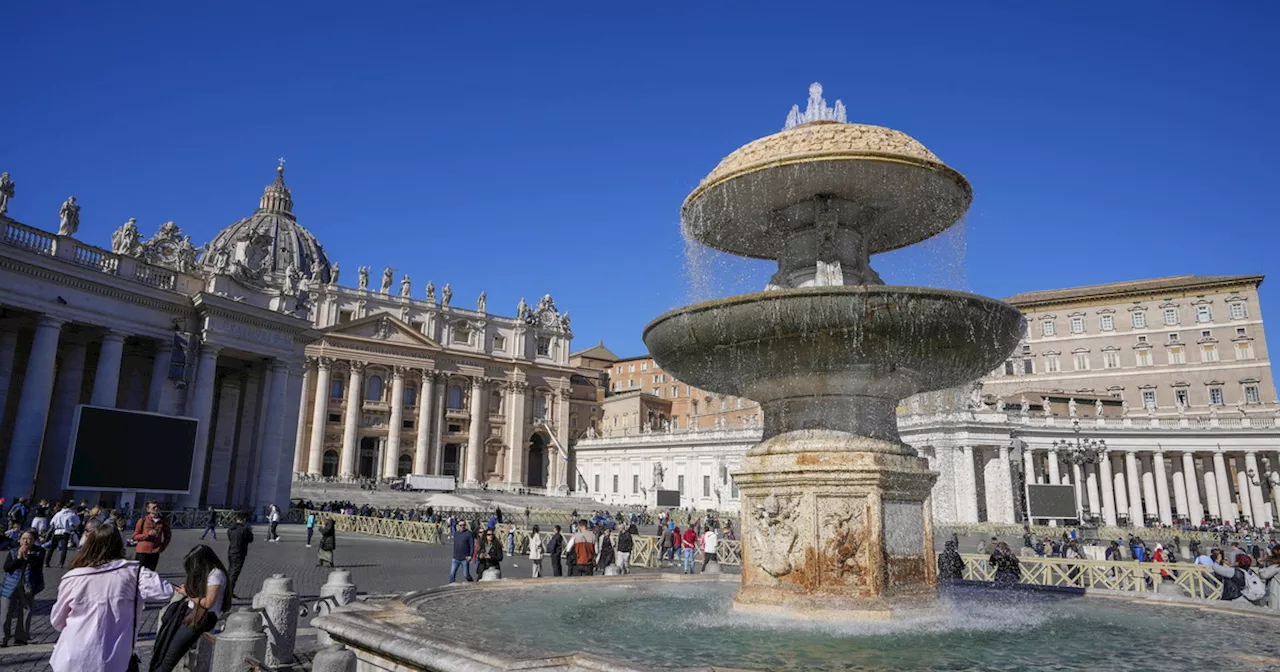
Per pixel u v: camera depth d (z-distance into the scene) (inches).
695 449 2559.1
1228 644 242.2
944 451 1973.4
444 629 238.4
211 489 1408.7
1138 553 871.1
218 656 244.5
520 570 837.8
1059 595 368.2
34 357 1028.5
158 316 1198.3
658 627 265.3
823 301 260.8
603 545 669.9
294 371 1406.3
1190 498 2128.4
